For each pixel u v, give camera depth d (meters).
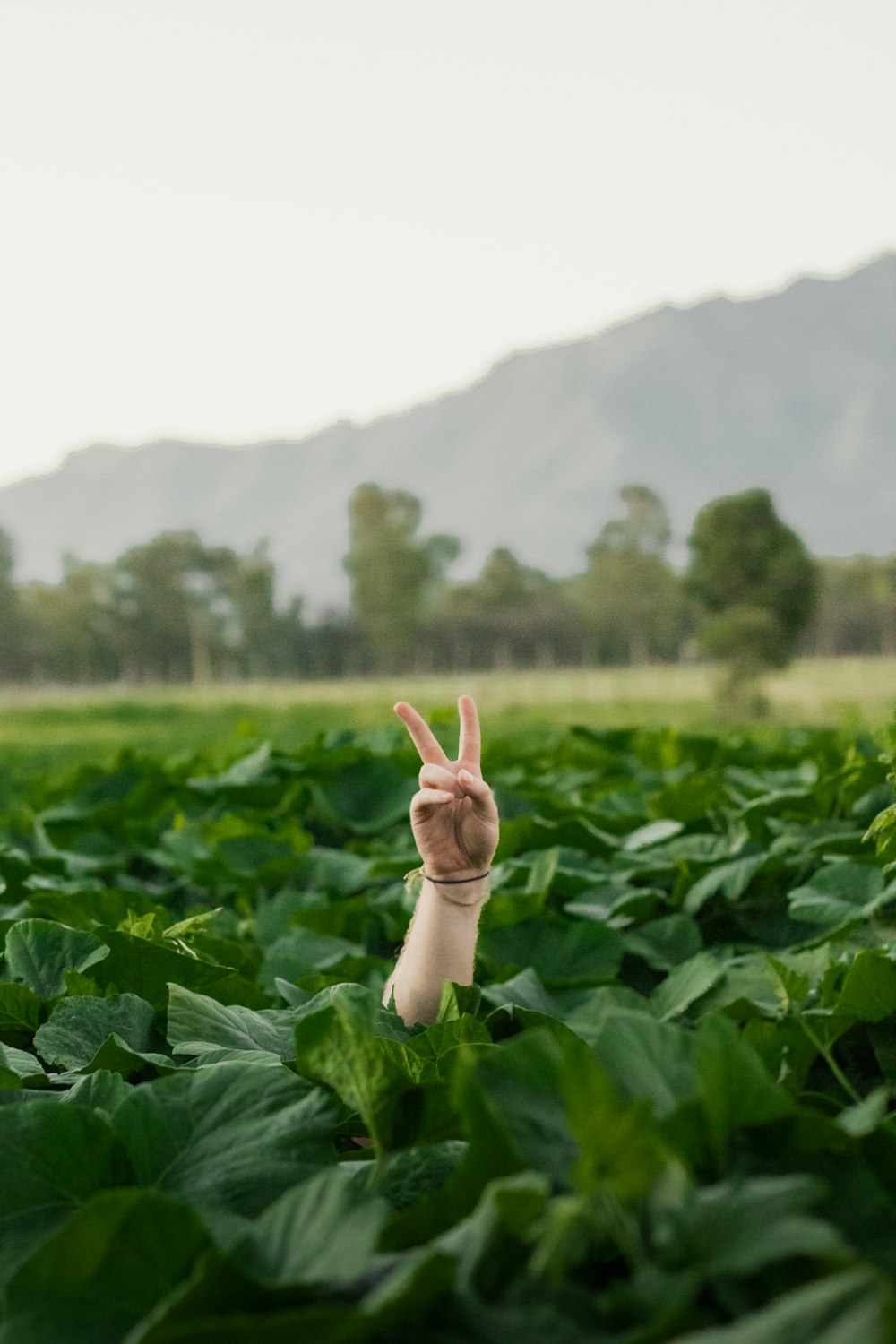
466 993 1.84
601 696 63.50
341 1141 1.49
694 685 71.38
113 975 1.97
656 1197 0.81
